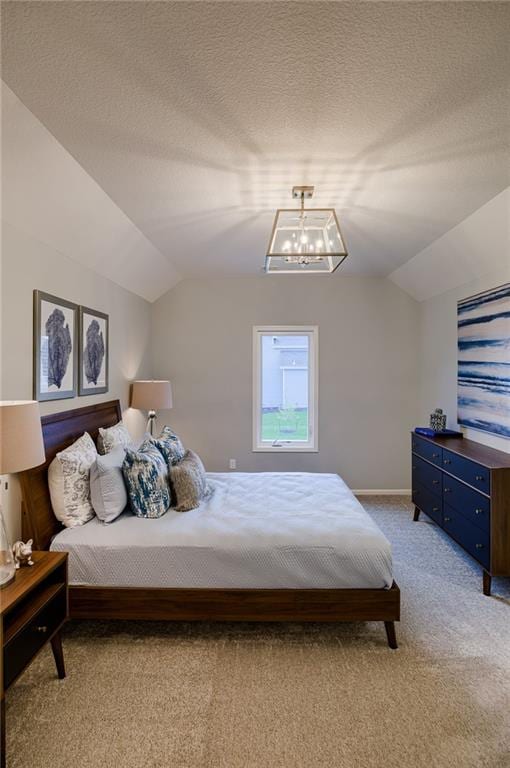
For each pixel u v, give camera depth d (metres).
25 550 1.74
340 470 4.65
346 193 2.39
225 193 2.39
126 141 1.83
